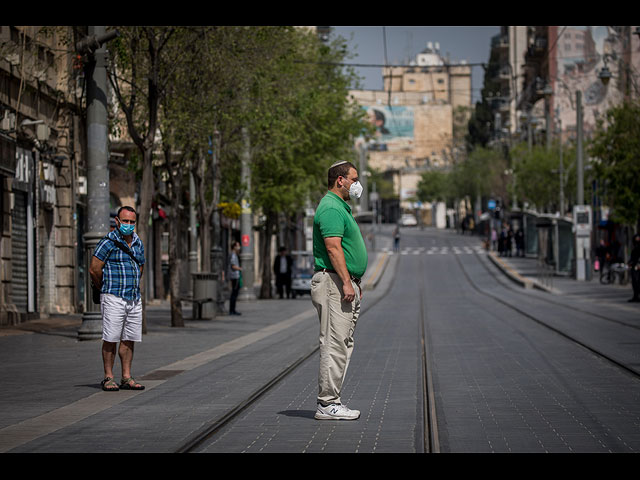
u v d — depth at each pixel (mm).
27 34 28641
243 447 8617
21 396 12086
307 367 15641
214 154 32156
